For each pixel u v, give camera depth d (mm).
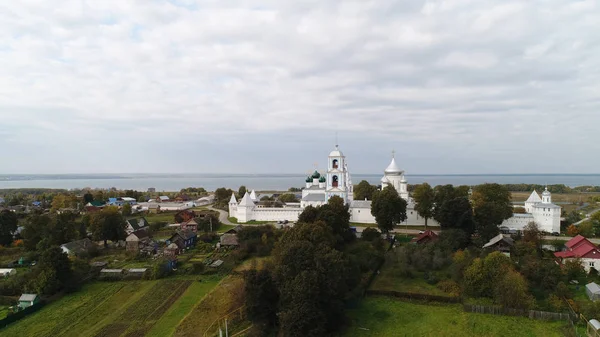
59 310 79250
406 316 71938
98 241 135250
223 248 119625
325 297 65688
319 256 69188
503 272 76938
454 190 137375
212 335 65812
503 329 65750
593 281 82625
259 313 67188
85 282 94688
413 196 141000
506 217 128625
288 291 64438
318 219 108125
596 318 65125
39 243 116375
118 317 75250
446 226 117188
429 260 93000
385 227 124500
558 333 63750
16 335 68562
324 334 64625
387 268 96312
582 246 93000
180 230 135000
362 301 78938
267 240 115750
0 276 98500
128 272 99188
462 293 79125
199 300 82250
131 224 142125
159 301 82625
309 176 196875
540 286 78062
